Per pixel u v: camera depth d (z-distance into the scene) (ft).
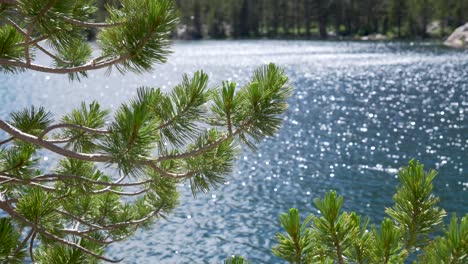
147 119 9.13
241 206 65.05
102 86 194.08
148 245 52.21
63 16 9.08
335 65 260.42
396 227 7.47
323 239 7.20
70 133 13.76
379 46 373.40
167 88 178.91
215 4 449.89
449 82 199.00
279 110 10.32
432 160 87.61
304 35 453.17
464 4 389.39
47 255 12.44
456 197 67.10
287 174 80.94
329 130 115.96
